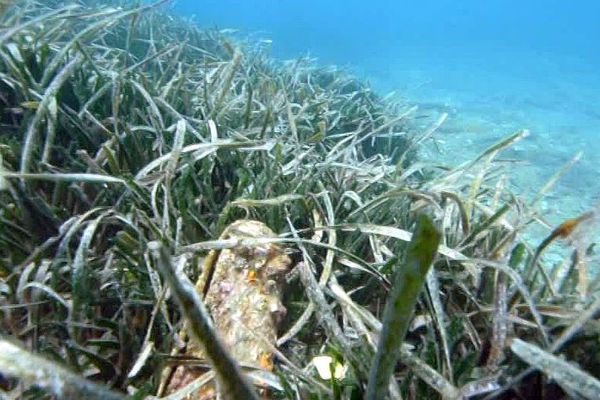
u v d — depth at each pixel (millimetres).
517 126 13062
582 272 2498
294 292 2807
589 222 2254
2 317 2352
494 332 2260
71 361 2135
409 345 2416
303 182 3615
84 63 4645
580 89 21562
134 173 3602
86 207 3141
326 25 56312
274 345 2260
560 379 1499
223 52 9086
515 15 94375
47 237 2869
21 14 5055
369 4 99375
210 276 2477
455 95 17500
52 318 2475
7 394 1908
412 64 27438
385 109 8555
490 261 2459
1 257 2707
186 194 3092
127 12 4531
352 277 3023
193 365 2090
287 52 29625
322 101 6324
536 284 3059
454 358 2445
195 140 4078
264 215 3209
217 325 2258
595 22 86812
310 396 1999
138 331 2465
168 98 4816
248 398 1042
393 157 6910
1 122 3996
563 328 2293
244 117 4648
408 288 1122
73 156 3590
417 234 1063
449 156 9820
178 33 9617
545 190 3486
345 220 3275
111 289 2588
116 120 3598
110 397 1022
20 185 2768
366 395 1301
